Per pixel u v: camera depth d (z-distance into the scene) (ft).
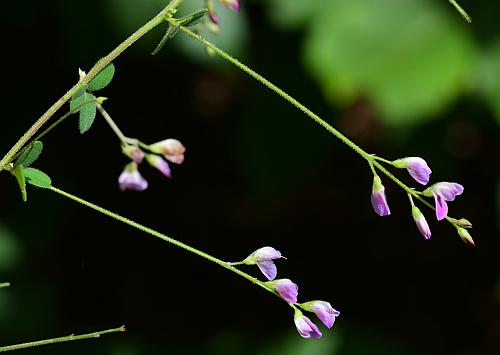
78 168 2.53
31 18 2.34
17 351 2.29
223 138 2.75
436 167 2.36
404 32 2.11
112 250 2.67
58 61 2.38
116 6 2.16
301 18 2.18
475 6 2.12
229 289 2.75
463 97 2.24
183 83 2.64
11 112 2.37
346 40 2.11
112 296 2.62
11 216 2.35
